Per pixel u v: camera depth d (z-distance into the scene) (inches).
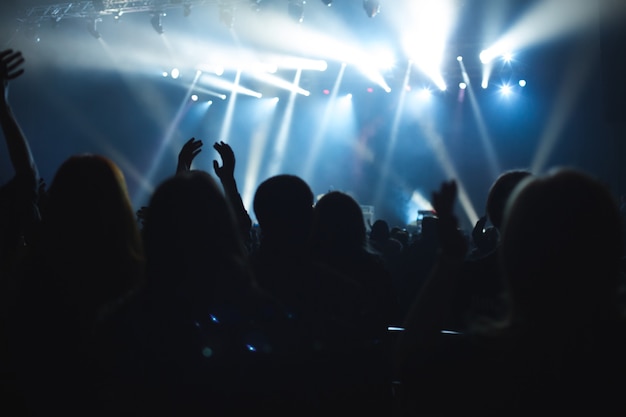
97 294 79.0
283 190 93.2
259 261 92.8
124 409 75.8
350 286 91.7
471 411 63.5
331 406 81.4
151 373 75.4
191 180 79.4
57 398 76.8
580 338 56.2
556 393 56.8
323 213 112.7
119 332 75.4
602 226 55.2
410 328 69.4
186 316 76.0
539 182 58.1
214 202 79.4
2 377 78.0
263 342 76.9
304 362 79.6
